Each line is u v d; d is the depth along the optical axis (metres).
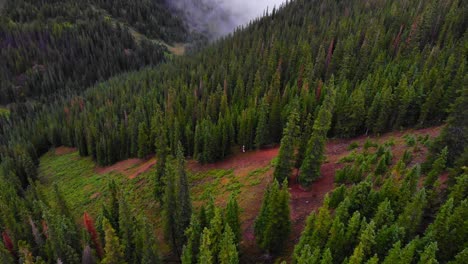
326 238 24.72
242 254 33.25
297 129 38.69
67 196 63.50
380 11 96.69
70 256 32.66
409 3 96.75
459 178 23.27
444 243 20.30
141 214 48.25
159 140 45.59
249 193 44.16
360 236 22.39
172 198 35.94
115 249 30.14
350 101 49.44
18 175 74.25
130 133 74.19
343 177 36.88
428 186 26.98
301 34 100.88
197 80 97.25
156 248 31.66
